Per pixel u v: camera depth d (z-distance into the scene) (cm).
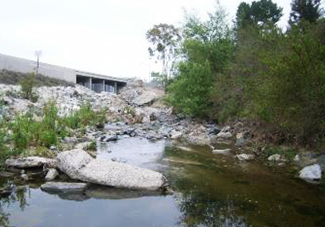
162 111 2500
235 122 1445
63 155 625
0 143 625
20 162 624
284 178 660
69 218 423
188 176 666
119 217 436
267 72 930
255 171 720
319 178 641
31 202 473
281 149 898
